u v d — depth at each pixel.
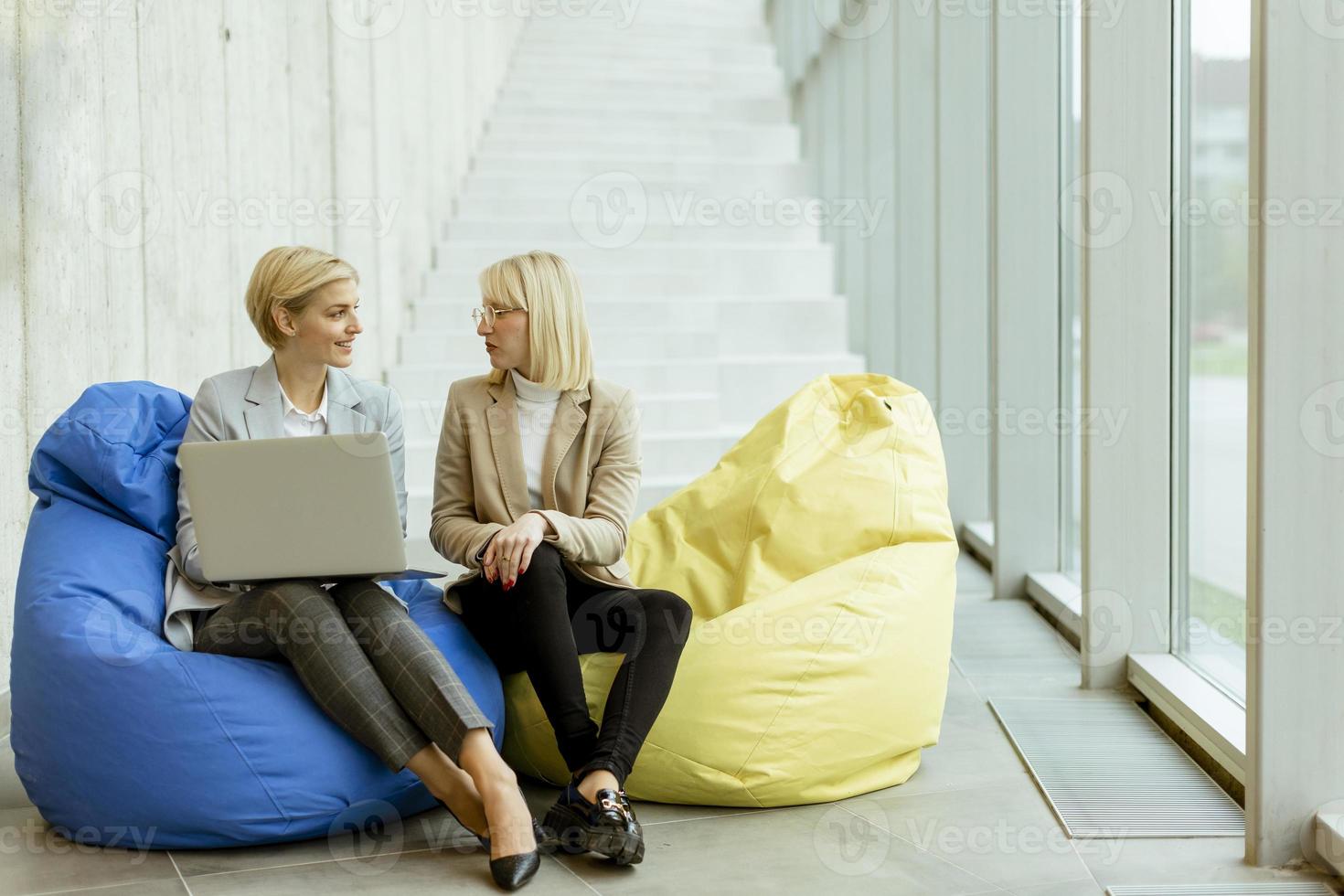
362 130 5.47
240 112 4.29
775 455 2.94
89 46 3.19
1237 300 2.79
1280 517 2.07
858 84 6.83
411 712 2.14
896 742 2.51
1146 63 3.17
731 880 2.05
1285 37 2.01
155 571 2.34
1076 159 4.19
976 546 5.15
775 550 2.78
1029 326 4.29
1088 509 3.24
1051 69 4.19
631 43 8.77
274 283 2.35
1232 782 2.47
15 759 2.28
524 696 2.47
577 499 2.50
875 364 6.56
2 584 2.87
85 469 2.40
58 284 3.04
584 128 7.84
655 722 2.33
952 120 5.13
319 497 2.13
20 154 2.89
